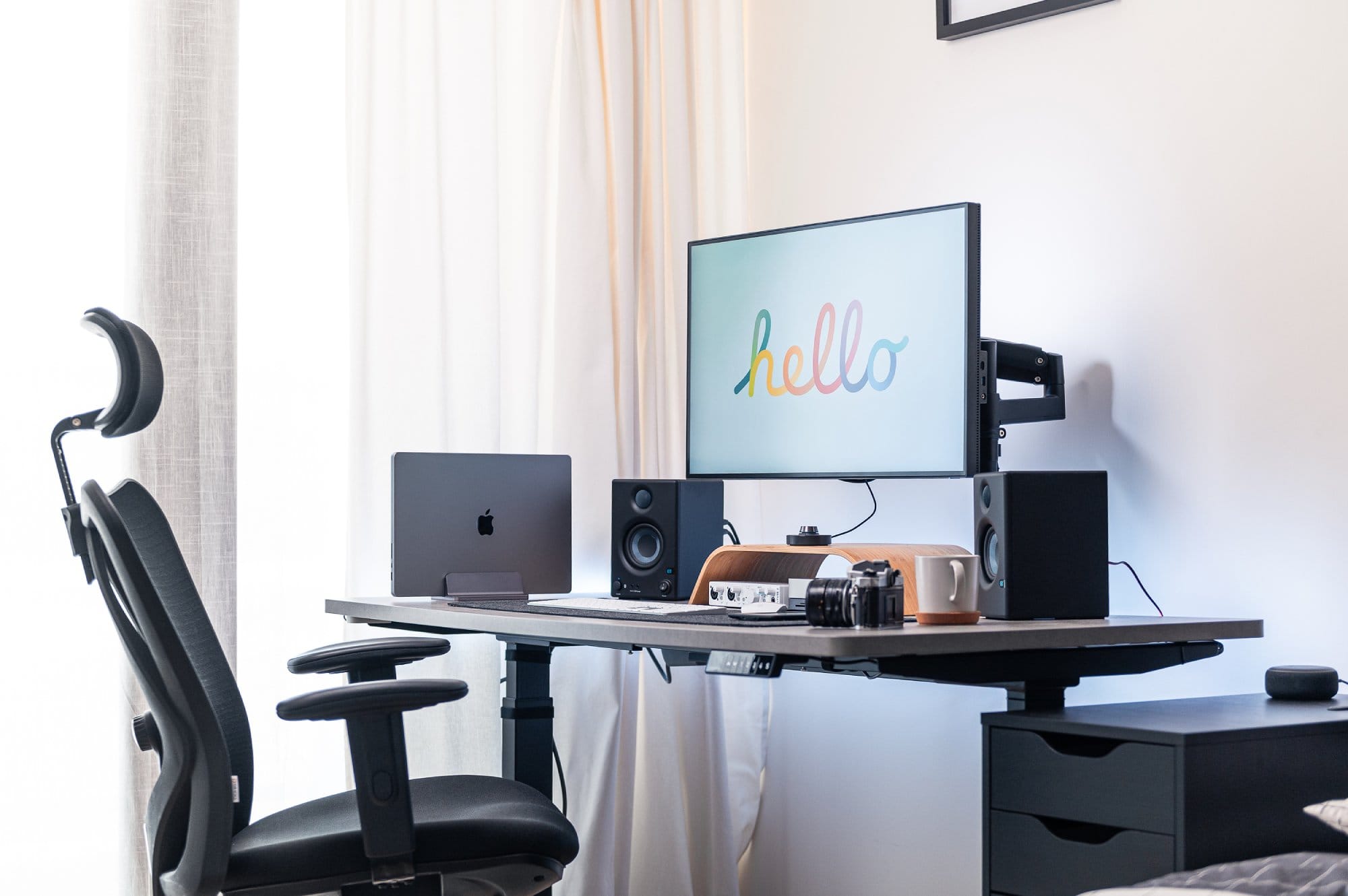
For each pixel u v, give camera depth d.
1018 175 2.47
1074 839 1.53
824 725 2.82
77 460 2.27
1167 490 2.21
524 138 2.71
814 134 2.90
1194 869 1.39
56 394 2.27
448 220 2.59
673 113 2.91
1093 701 2.30
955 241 2.04
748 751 2.92
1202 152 2.19
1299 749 1.50
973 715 2.52
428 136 2.54
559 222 2.71
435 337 2.54
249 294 2.44
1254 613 2.09
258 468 2.43
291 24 2.49
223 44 2.33
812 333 2.26
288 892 1.52
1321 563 2.02
